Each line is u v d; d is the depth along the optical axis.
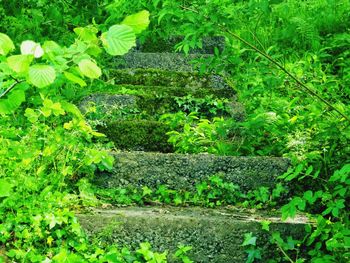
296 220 3.06
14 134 3.48
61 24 4.81
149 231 2.83
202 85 5.50
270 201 3.48
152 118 4.78
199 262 2.83
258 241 2.83
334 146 3.44
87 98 4.71
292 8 6.76
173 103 4.89
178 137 4.09
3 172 2.99
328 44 5.88
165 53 5.96
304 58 5.58
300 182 3.51
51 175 3.16
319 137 3.37
